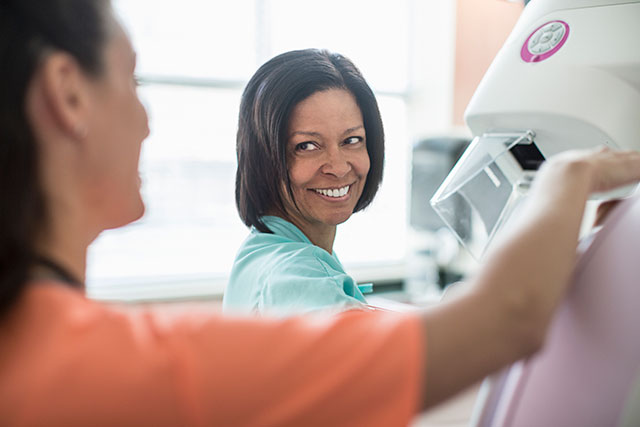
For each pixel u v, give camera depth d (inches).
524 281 15.5
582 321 19.2
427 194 154.4
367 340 14.9
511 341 15.2
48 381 14.0
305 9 176.2
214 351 14.8
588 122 28.2
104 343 14.7
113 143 18.2
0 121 15.2
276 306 30.6
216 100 166.9
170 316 16.3
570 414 19.0
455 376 14.8
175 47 161.6
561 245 16.1
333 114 34.9
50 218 16.7
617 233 19.2
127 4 155.1
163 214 163.2
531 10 32.8
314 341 15.0
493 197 33.4
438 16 180.4
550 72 29.8
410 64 192.4
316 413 14.4
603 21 29.0
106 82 17.6
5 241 15.3
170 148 163.2
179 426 14.1
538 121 30.2
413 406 14.5
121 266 158.7
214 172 167.6
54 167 16.7
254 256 36.6
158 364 14.4
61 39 16.2
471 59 177.5
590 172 18.1
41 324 15.1
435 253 159.6
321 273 32.1
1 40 15.3
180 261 164.2
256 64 171.0
